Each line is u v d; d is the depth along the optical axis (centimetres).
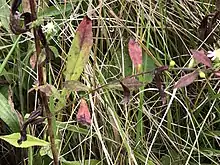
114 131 61
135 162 57
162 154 66
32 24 36
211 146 65
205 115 68
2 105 56
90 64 63
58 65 66
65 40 65
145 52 63
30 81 63
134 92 65
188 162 63
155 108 66
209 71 35
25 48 66
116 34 69
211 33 65
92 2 70
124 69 66
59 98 39
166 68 36
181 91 66
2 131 63
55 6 63
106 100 61
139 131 60
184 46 70
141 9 69
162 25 67
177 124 66
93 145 63
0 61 64
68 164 57
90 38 39
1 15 60
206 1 73
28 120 40
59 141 57
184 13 71
